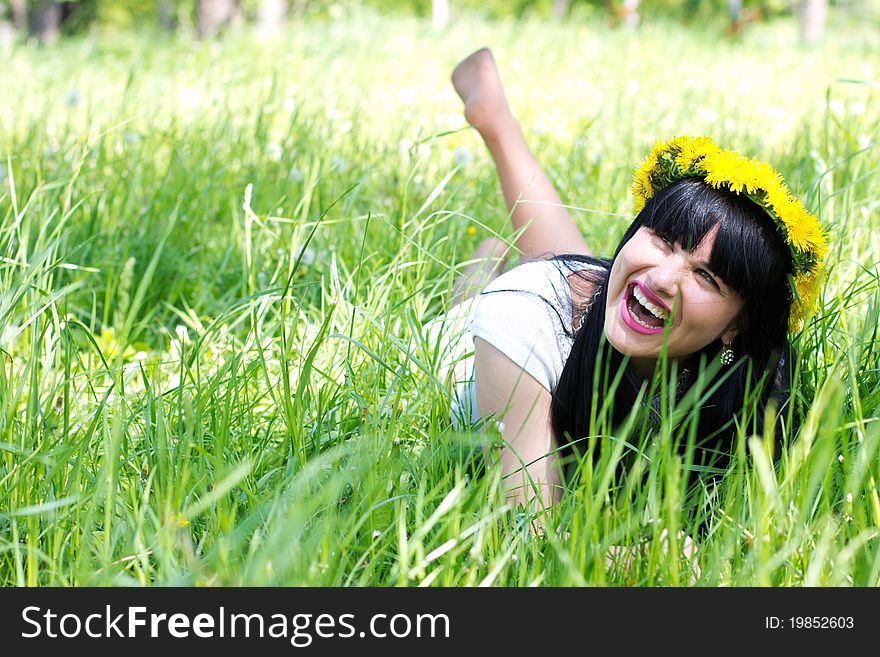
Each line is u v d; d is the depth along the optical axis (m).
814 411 2.13
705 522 2.32
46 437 2.42
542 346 2.66
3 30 23.97
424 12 32.06
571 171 5.57
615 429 2.59
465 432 2.59
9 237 3.12
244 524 1.95
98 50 13.41
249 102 8.31
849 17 42.06
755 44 17.09
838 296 3.11
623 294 2.44
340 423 2.69
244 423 2.78
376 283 3.19
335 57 11.10
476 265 3.79
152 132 5.64
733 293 2.40
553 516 2.24
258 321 2.96
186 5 27.34
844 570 2.05
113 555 2.17
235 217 4.25
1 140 6.28
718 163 2.37
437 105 8.39
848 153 5.29
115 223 4.43
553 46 13.88
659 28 16.59
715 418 2.62
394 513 2.23
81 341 3.67
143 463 2.48
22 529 2.28
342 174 5.09
